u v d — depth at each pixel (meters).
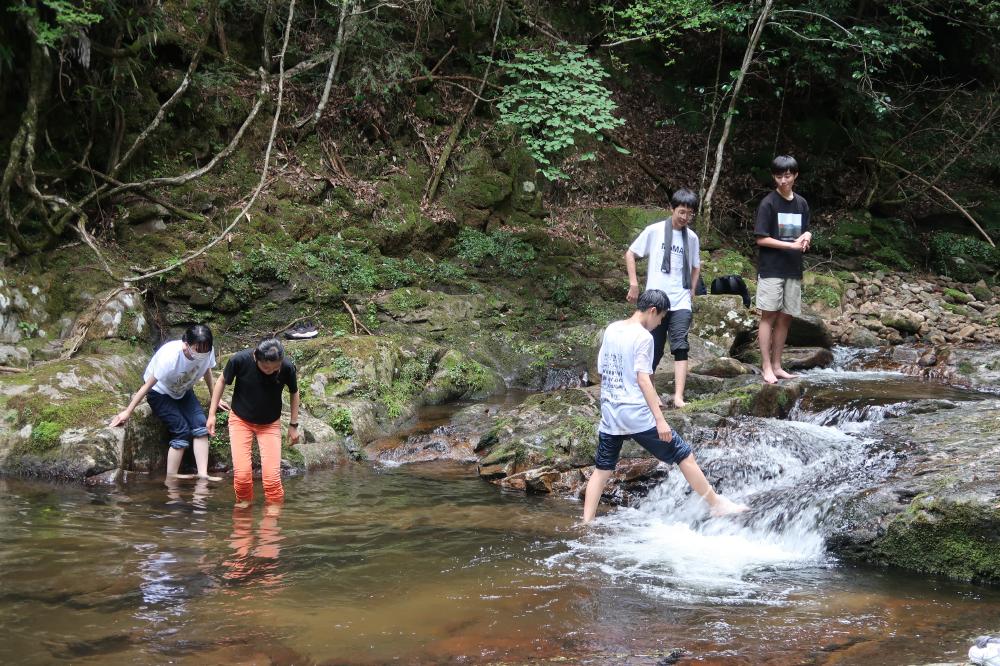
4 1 9.43
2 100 9.77
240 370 6.10
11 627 3.81
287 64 12.56
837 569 4.96
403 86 13.24
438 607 4.20
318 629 3.88
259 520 5.73
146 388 6.89
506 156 13.52
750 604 4.31
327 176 11.93
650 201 14.80
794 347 10.76
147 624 3.89
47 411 7.04
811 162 16.27
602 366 5.66
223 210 10.95
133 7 10.48
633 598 4.38
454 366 9.99
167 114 11.04
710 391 8.37
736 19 14.30
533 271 12.38
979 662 3.33
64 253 9.65
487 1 13.95
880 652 3.67
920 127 17.44
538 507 6.27
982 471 5.32
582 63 12.80
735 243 14.67
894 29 15.45
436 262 12.35
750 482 6.26
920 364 9.83
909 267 14.98
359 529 5.57
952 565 4.80
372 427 8.52
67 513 5.76
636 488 6.56
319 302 10.69
